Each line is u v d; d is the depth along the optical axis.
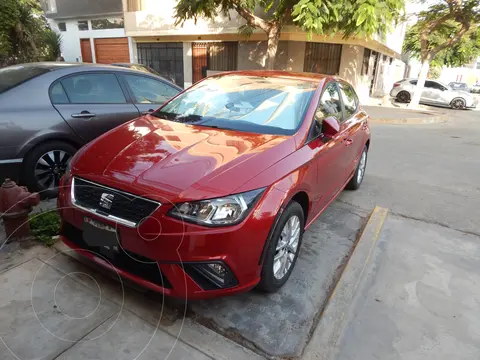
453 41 15.34
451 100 19.56
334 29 9.55
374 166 6.69
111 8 17.72
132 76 4.66
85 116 4.03
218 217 2.20
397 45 23.28
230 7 10.52
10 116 3.51
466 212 4.66
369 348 2.36
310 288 2.89
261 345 2.29
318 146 3.11
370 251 3.44
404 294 2.92
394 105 17.66
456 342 2.46
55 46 15.55
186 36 15.82
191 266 2.21
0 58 12.98
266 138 2.90
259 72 4.06
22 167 3.67
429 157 7.66
